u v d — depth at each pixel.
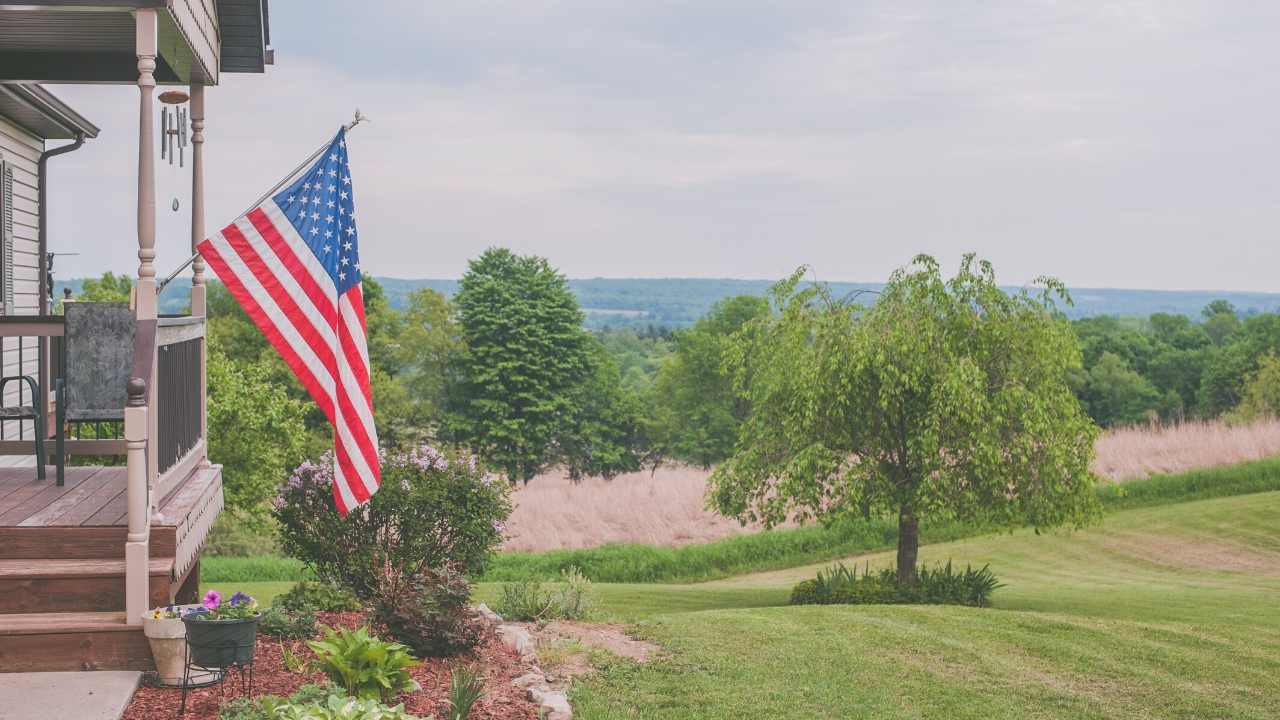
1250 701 10.20
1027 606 19.70
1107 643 12.66
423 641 8.59
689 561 31.12
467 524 13.19
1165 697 10.21
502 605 12.22
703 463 68.12
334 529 12.63
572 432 63.72
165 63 10.20
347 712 5.67
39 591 6.82
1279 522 32.56
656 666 9.70
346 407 8.12
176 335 8.44
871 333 19.80
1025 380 19.80
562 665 9.25
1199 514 34.44
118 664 6.71
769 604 20.77
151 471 7.18
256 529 31.12
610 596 21.89
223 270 7.80
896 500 19.95
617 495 37.50
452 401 61.34
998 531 21.23
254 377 31.31
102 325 8.58
